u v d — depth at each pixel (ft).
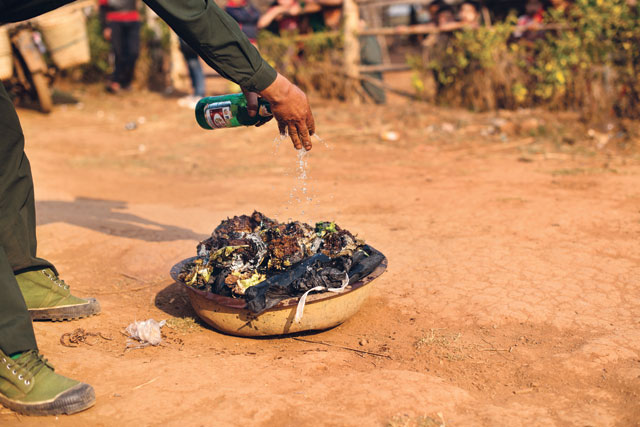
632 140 26.63
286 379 9.26
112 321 11.59
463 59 33.04
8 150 9.78
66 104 40.93
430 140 29.19
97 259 14.94
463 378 9.49
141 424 8.07
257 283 10.59
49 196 21.88
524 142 27.76
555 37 32.04
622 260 13.89
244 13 35.27
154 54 48.49
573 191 20.06
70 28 35.91
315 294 10.30
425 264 14.08
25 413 8.44
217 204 20.94
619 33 29.17
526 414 8.39
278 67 39.06
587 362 9.68
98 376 9.37
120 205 21.04
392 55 55.42
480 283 12.89
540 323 11.23
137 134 34.71
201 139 33.01
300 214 18.90
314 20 38.24
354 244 11.27
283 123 9.66
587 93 30.19
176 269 11.68
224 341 10.89
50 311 11.18
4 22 8.71
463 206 18.86
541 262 13.85
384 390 8.79
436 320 11.53
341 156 27.63
